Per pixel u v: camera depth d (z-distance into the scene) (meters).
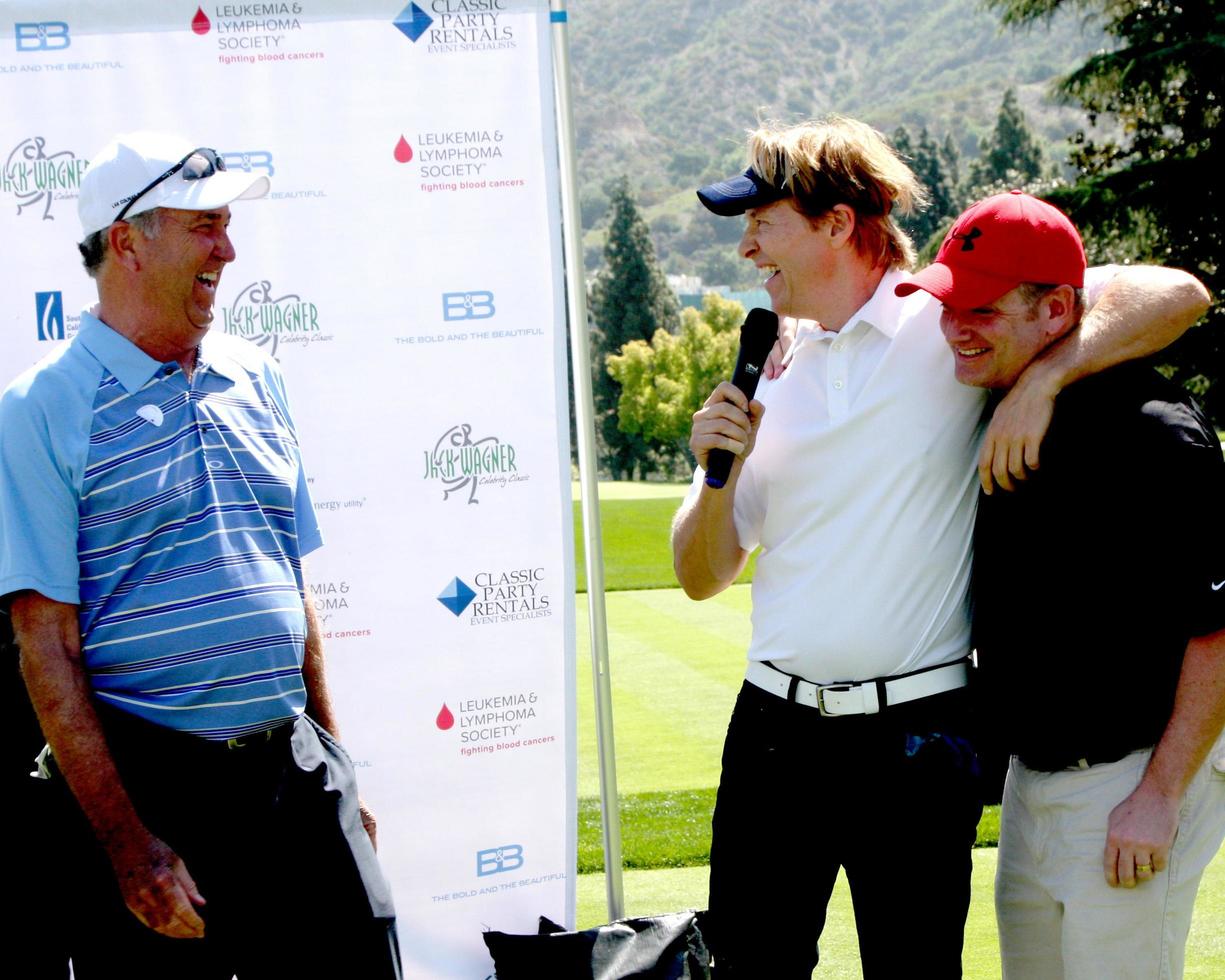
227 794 2.42
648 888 4.17
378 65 3.04
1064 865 2.51
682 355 51.28
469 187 3.10
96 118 2.97
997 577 2.50
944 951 2.55
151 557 2.37
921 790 2.52
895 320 2.60
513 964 2.97
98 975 2.45
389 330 3.11
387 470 3.14
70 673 2.31
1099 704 2.42
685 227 135.00
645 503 24.67
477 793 3.24
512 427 3.17
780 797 2.65
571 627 3.24
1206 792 2.44
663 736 6.18
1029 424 2.38
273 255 3.06
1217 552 2.31
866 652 2.56
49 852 2.42
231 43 3.00
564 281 3.15
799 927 2.68
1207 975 3.32
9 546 2.27
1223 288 21.88
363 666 3.18
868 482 2.57
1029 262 2.38
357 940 2.52
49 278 2.99
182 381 2.43
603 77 189.00
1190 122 22.31
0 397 2.39
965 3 174.25
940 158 73.38
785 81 179.00
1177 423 2.33
